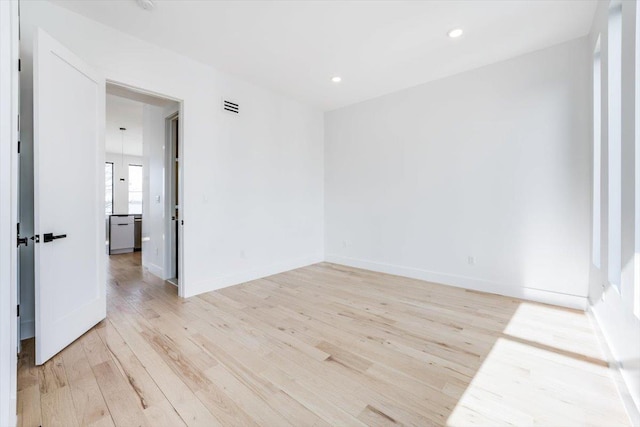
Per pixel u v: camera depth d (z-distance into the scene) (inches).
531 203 123.6
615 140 78.0
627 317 62.1
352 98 178.1
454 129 144.5
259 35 109.9
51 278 78.5
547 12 96.3
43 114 76.7
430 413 58.4
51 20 91.0
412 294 133.1
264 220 164.6
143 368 73.7
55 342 79.5
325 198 205.6
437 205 151.3
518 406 60.4
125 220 242.2
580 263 112.8
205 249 135.6
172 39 112.7
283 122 174.4
